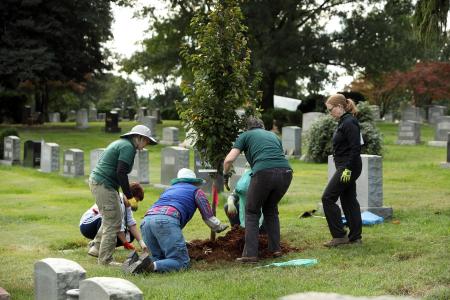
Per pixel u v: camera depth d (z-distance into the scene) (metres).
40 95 61.53
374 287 7.02
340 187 9.45
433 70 53.34
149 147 33.41
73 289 5.04
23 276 8.52
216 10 10.05
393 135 38.72
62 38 43.84
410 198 15.16
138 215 14.45
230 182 16.17
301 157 26.89
